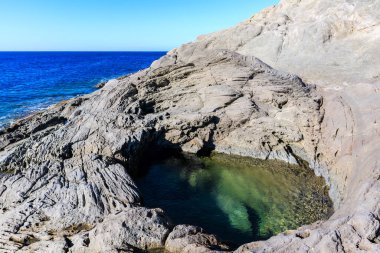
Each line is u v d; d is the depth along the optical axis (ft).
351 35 110.83
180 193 72.79
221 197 70.69
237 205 67.15
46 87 226.58
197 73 101.76
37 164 72.28
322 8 128.67
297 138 84.23
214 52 105.91
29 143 81.46
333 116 72.95
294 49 117.70
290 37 122.01
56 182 62.69
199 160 89.92
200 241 46.29
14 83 249.75
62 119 111.24
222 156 91.50
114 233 47.19
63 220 53.01
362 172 50.80
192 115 92.17
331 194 66.54
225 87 94.99
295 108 83.97
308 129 79.82
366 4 110.73
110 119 89.25
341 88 85.76
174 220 62.03
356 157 57.72
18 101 175.01
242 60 100.58
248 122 90.68
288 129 85.05
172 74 103.35
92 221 52.90
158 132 92.48
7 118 137.28
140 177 81.00
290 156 84.79
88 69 392.27
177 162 89.25
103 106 96.22
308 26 120.26
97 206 55.93
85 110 98.17
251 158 88.79
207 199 70.03
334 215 45.85
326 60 105.19
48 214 54.34
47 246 47.55
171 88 102.22
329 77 94.89
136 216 50.34
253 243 42.14
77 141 80.38
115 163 72.69
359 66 96.37
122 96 98.32
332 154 69.77
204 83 99.96
